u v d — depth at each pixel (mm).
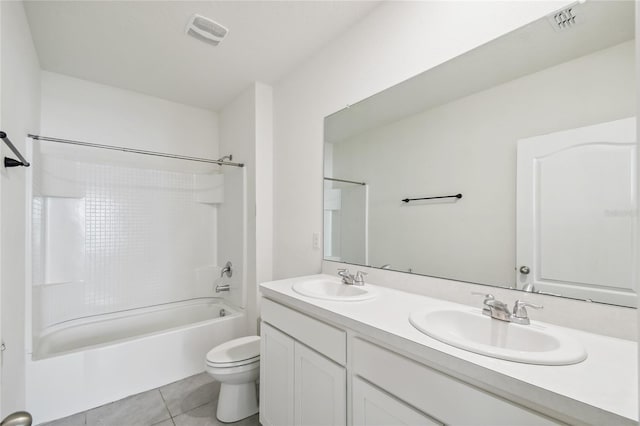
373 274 1687
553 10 1056
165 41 1973
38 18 1720
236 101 2861
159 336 2170
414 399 860
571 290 995
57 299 2227
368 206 1733
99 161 2580
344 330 1120
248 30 1865
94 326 2414
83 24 1788
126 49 2061
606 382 638
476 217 1264
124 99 2715
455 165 1341
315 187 2113
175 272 2887
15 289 1433
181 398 2000
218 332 2447
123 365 2018
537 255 1081
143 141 2812
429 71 1435
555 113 1049
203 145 3180
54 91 2385
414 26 1498
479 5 1255
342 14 1736
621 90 916
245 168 2668
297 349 1348
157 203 2809
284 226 2418
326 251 2016
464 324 1100
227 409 1752
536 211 1089
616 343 858
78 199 2398
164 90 2729
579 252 983
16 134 1463
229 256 2895
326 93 2027
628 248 891
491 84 1220
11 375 1337
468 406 739
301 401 1319
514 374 670
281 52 2104
